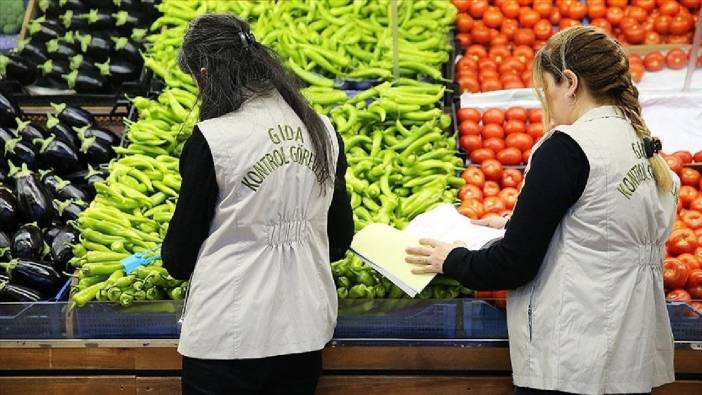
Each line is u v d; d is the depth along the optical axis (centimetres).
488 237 328
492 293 323
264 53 268
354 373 335
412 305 322
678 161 421
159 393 339
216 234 271
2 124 454
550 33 531
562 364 268
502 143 438
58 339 334
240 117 264
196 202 264
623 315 265
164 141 420
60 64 507
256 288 272
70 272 372
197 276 276
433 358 330
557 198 257
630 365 270
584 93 268
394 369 333
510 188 409
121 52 505
